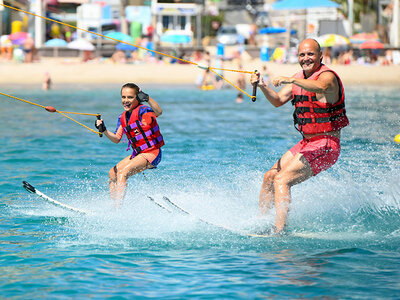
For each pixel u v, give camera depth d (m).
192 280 17.94
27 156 40.03
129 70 131.00
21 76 122.94
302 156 23.27
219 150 42.38
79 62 138.75
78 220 25.06
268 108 77.56
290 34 154.62
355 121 58.69
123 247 21.41
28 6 164.38
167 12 156.12
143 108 26.45
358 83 118.12
